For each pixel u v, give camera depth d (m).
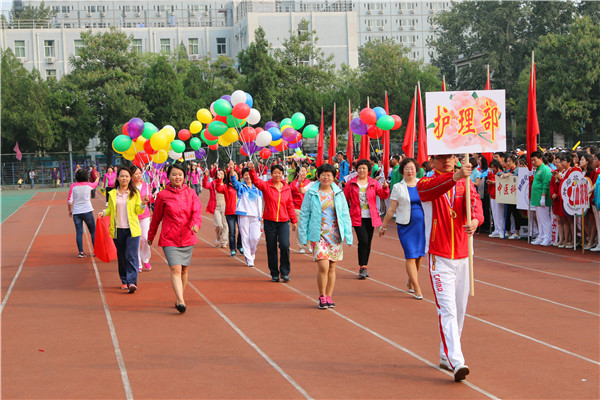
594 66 44.44
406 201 9.26
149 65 60.44
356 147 47.03
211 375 6.13
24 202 38.19
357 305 9.05
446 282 6.08
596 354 6.61
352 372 6.16
